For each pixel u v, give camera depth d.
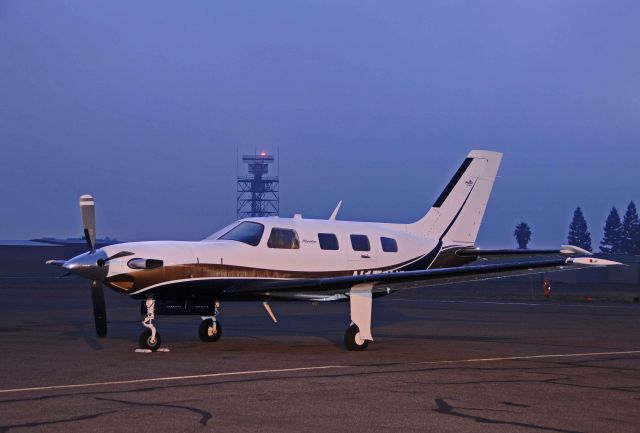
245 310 37.56
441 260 25.97
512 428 10.88
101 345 21.38
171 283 20.39
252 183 184.88
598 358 18.84
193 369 16.42
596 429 10.88
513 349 20.84
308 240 22.77
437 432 10.61
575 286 91.75
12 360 17.94
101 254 20.05
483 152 27.42
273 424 11.00
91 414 11.59
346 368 16.69
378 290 21.48
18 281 90.62
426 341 23.11
